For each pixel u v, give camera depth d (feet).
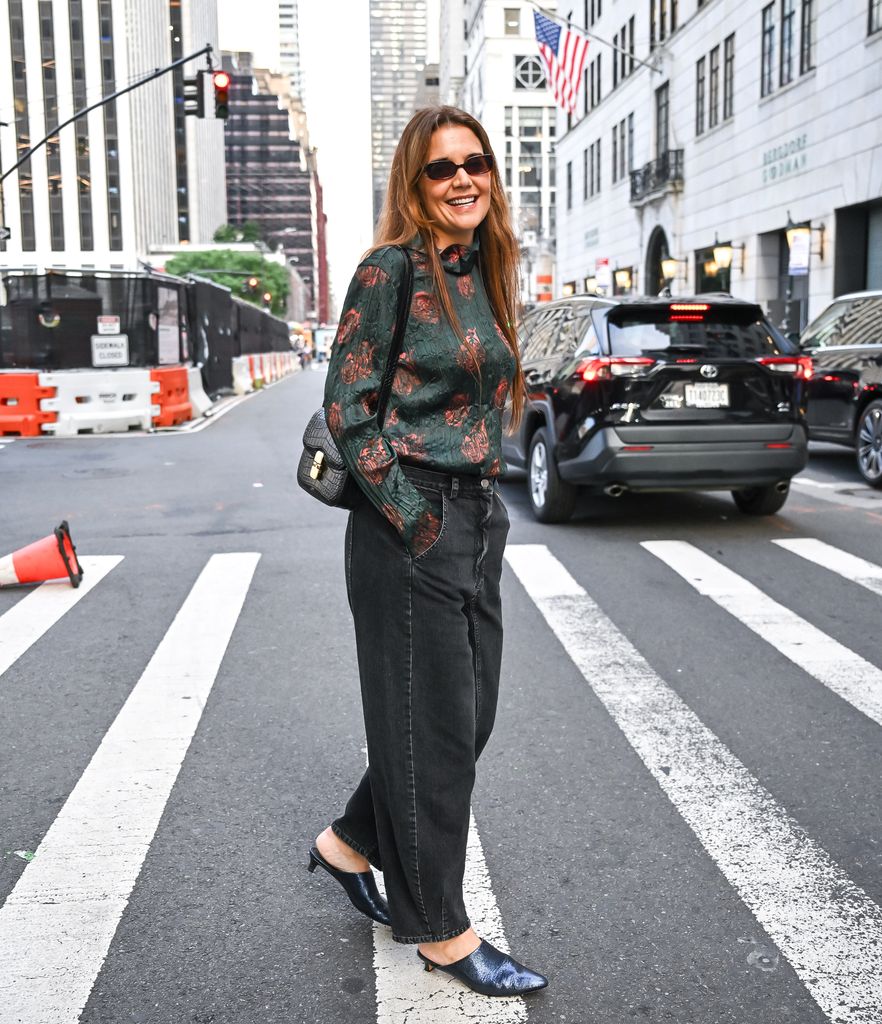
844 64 80.12
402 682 8.16
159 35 422.00
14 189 353.51
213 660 17.56
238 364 100.53
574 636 18.84
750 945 9.21
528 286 223.92
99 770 13.08
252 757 13.47
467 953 8.55
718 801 12.13
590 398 27.04
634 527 29.19
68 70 352.28
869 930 9.42
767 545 26.61
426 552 7.91
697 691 15.93
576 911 9.80
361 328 7.70
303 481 8.23
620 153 145.59
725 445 26.99
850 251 82.69
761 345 27.53
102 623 19.95
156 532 28.94
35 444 51.24
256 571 24.17
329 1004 8.41
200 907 9.90
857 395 36.70
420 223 7.98
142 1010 8.35
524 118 340.39
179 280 64.69
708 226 112.78
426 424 7.98
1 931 9.46
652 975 8.77
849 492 35.12
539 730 14.35
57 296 56.95
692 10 115.34
